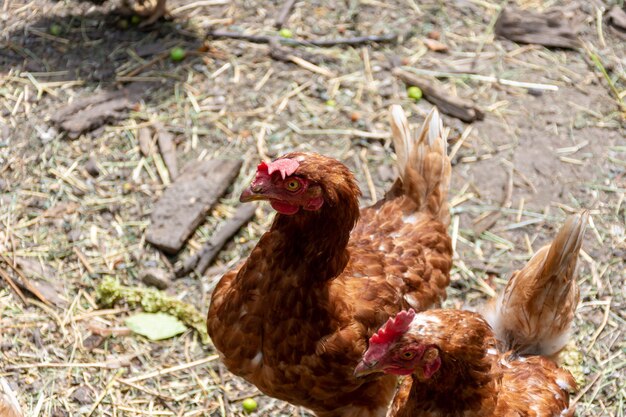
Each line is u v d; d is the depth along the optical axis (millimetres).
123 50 2217
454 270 1950
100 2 2299
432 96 2174
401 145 1785
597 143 2133
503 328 1689
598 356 1865
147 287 1914
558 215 2031
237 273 1643
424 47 2262
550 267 1638
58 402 1783
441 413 1543
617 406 1817
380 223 1741
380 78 2203
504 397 1584
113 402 1792
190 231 1962
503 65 2244
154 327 1860
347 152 2090
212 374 1834
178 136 2094
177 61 2203
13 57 2195
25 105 2115
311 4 2316
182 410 1796
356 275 1654
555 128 2150
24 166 2033
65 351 1836
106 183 2023
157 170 2045
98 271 1921
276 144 2092
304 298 1588
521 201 2049
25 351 1830
